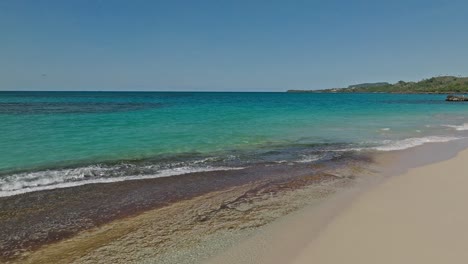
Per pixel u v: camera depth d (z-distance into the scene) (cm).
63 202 737
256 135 1728
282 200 757
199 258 495
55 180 902
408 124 2364
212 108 4175
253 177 965
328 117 2883
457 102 7038
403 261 463
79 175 952
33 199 755
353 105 5453
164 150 1316
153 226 611
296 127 2095
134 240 554
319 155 1275
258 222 629
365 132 1905
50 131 1761
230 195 794
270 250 514
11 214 666
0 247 530
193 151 1312
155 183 892
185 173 998
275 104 5616
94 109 3716
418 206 691
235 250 517
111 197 774
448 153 1307
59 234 577
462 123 2472
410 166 1094
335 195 789
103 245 536
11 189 820
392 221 610
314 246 520
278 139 1614
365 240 534
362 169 1061
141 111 3450
